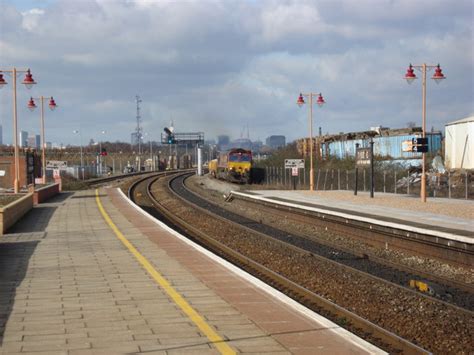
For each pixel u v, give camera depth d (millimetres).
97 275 12836
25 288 11516
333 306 11789
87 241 18875
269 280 15258
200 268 13547
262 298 10414
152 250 16578
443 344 9531
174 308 9719
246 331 8305
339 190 46406
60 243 18469
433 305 12062
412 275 15672
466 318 11078
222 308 9688
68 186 54125
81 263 14516
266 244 21859
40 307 9898
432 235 17812
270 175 66062
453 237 16875
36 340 7938
